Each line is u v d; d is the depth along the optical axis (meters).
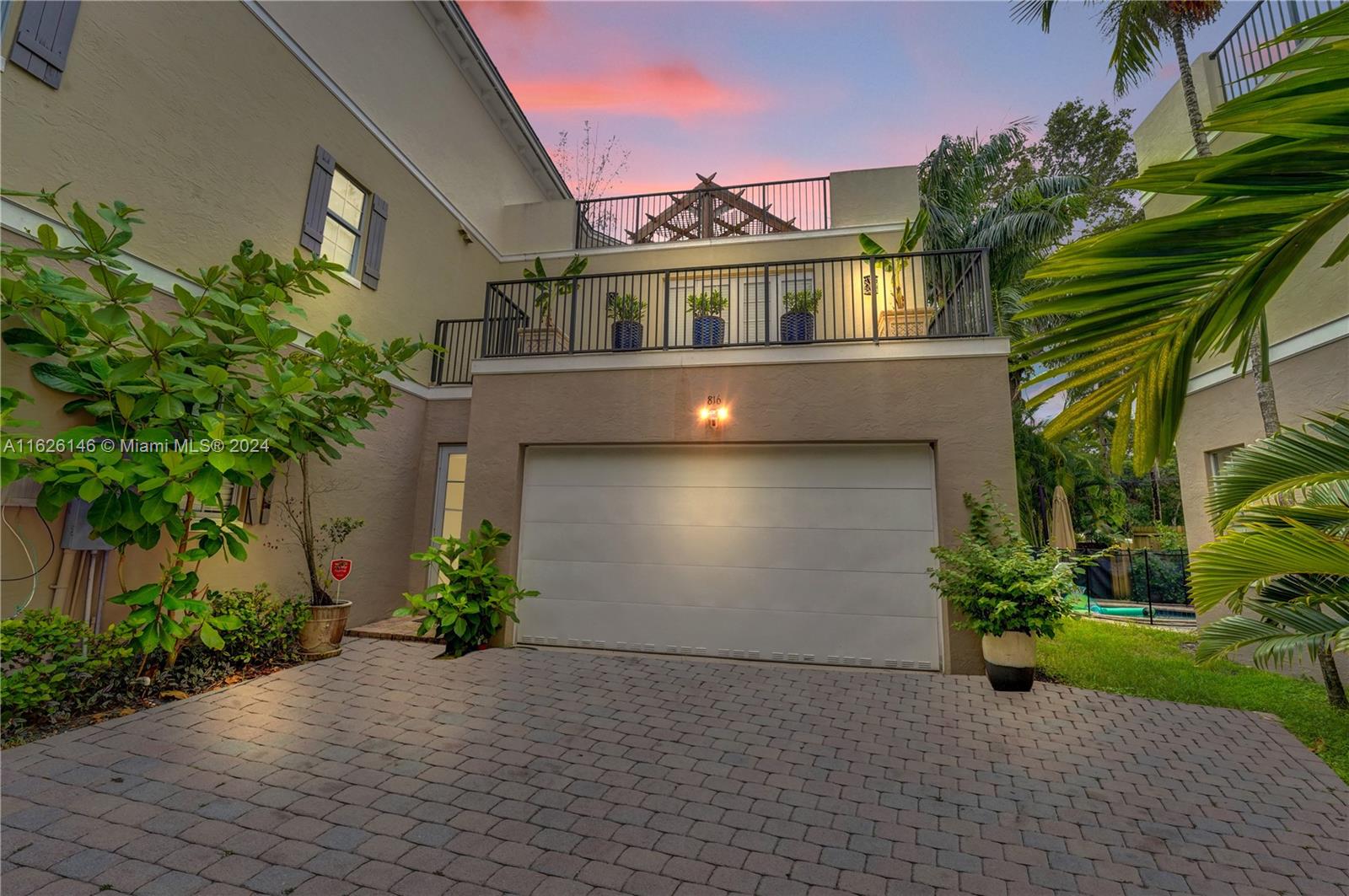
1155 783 3.50
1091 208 17.48
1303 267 5.79
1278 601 4.08
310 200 6.65
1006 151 11.97
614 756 3.74
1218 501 4.14
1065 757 3.84
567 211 11.02
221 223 5.64
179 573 4.50
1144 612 10.83
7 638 3.81
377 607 7.39
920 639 5.71
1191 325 1.56
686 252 10.58
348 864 2.57
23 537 4.32
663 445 6.42
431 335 8.81
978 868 2.68
